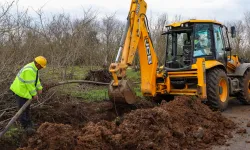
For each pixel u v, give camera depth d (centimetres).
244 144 563
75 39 1002
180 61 848
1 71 634
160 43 1625
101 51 1294
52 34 987
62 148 439
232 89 874
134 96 736
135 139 498
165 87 823
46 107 730
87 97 884
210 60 830
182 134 556
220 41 879
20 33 761
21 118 593
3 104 689
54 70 906
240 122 716
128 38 733
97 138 469
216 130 628
